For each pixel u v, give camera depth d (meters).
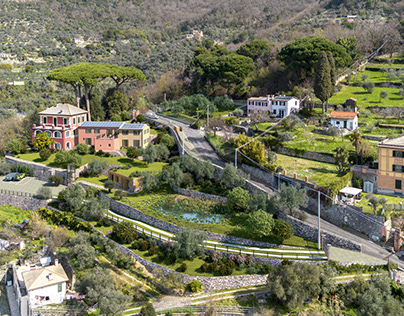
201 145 104.12
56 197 88.31
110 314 57.97
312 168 85.25
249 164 87.62
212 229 70.62
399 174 74.94
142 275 65.25
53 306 61.84
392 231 66.38
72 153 101.12
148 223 76.25
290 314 56.72
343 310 56.44
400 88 123.56
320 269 58.62
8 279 69.50
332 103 116.44
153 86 175.62
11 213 86.19
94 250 69.12
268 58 154.88
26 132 128.75
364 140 88.75
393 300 54.44
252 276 61.03
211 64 144.75
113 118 126.62
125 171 92.94
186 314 57.59
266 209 71.94
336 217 71.06
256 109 121.06
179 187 84.50
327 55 108.00
